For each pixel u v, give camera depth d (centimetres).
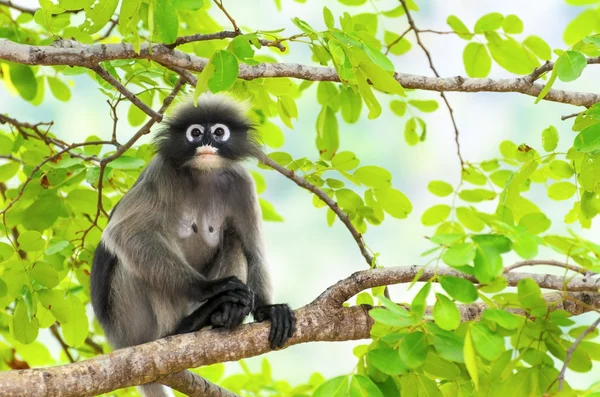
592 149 671
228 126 983
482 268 547
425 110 991
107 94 870
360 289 741
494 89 820
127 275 960
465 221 921
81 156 909
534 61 901
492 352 531
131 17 666
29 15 1029
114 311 970
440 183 934
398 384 621
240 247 1012
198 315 861
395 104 1000
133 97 767
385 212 983
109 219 924
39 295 848
